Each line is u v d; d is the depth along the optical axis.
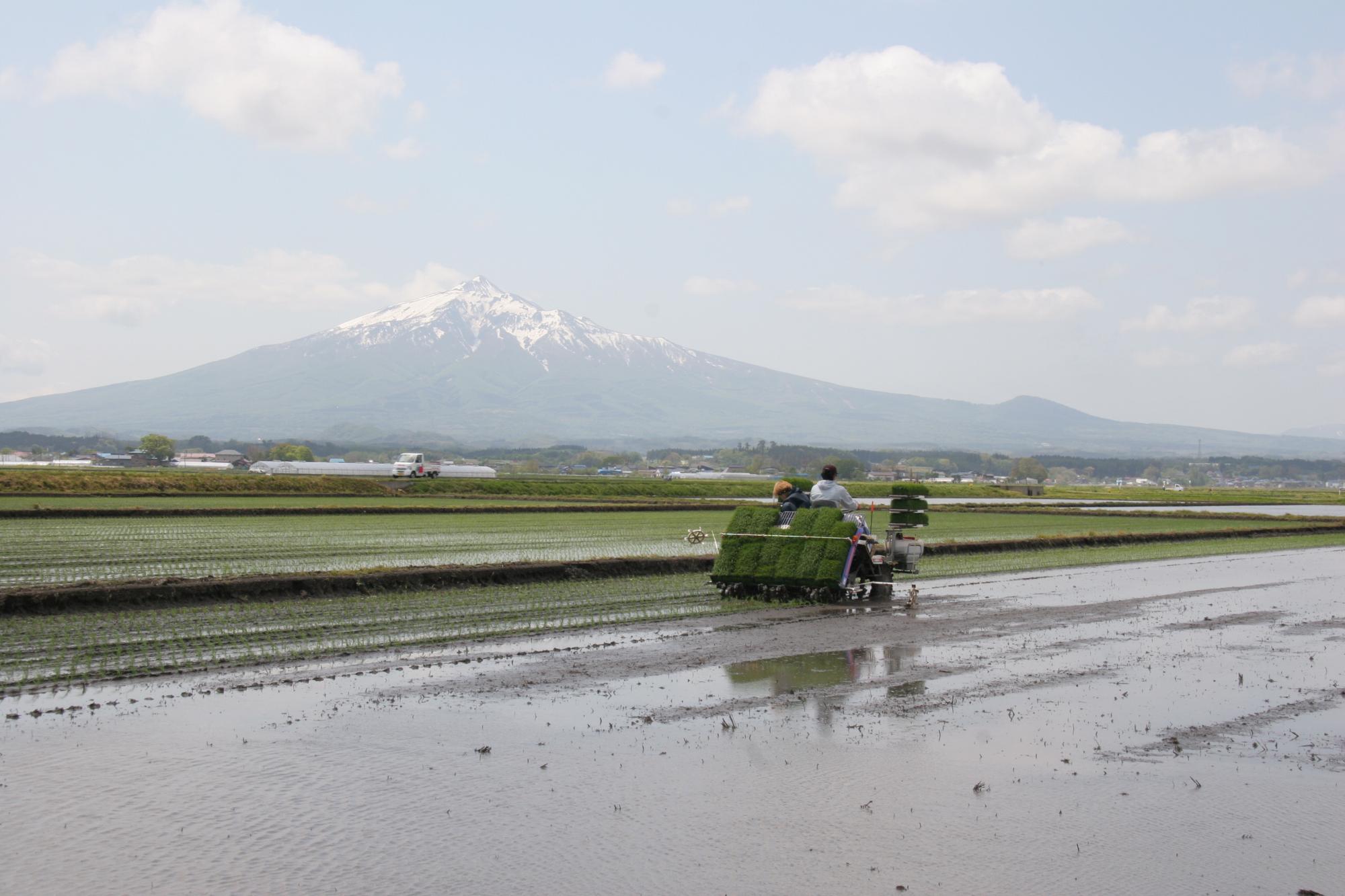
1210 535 54.50
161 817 8.40
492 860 7.73
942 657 16.39
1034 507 83.12
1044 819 8.95
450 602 21.50
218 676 13.52
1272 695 14.19
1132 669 15.86
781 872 7.66
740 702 12.83
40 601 18.75
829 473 24.08
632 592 24.12
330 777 9.49
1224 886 7.64
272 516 53.22
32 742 10.30
